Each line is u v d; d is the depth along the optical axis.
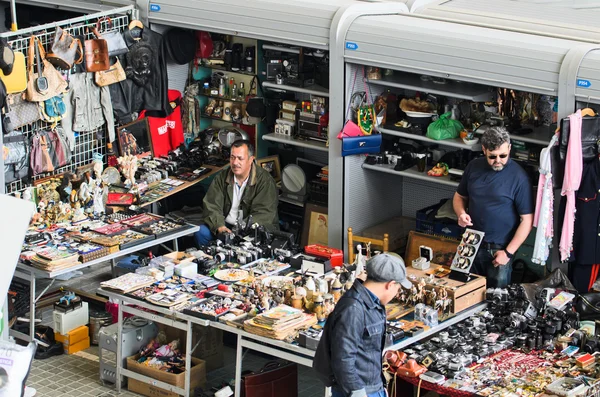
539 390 6.51
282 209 10.34
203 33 10.55
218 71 10.84
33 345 4.86
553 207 7.77
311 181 9.95
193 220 9.87
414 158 9.09
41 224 9.05
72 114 9.34
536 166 8.31
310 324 7.18
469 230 7.92
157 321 7.62
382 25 8.53
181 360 7.76
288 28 9.05
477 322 7.44
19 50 8.80
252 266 8.45
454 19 8.76
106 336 7.88
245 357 8.38
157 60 10.03
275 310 7.23
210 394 7.52
